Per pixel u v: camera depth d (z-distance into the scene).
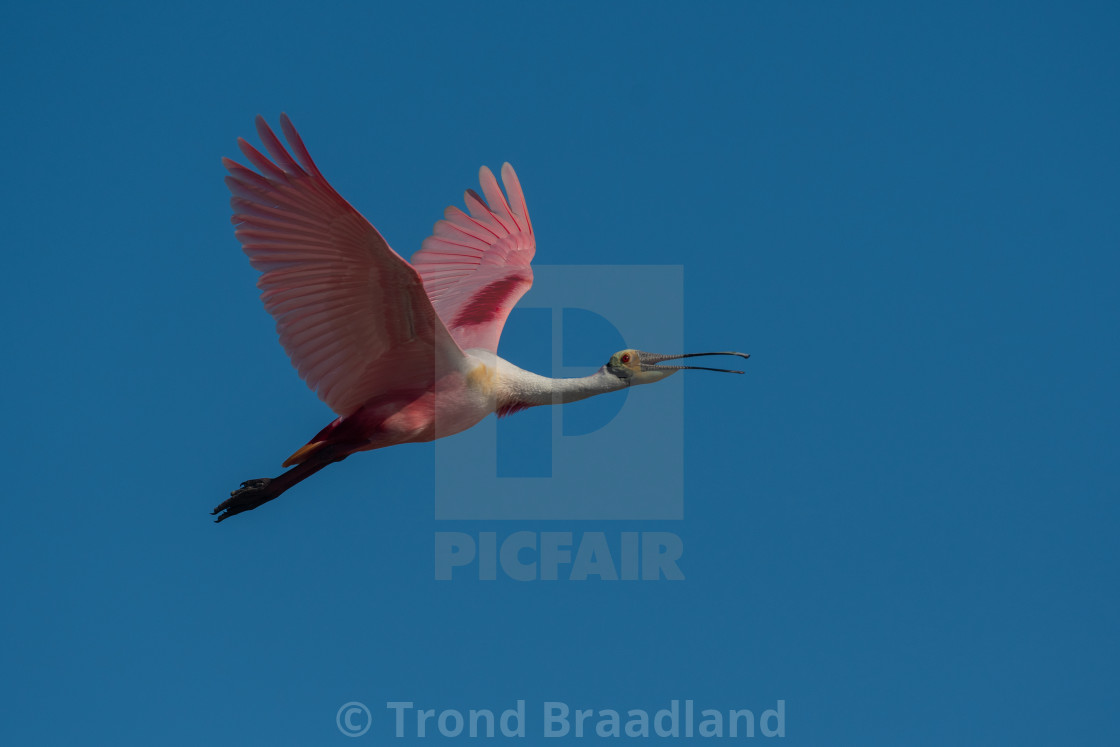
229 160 10.60
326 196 10.38
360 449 12.88
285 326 11.39
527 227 15.52
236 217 10.80
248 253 10.90
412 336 11.98
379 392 12.52
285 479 12.91
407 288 11.27
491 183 15.45
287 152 10.27
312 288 11.22
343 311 11.50
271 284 11.08
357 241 10.73
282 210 10.69
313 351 11.71
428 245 15.45
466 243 15.54
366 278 11.16
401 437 12.79
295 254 10.95
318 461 12.79
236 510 12.83
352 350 11.91
